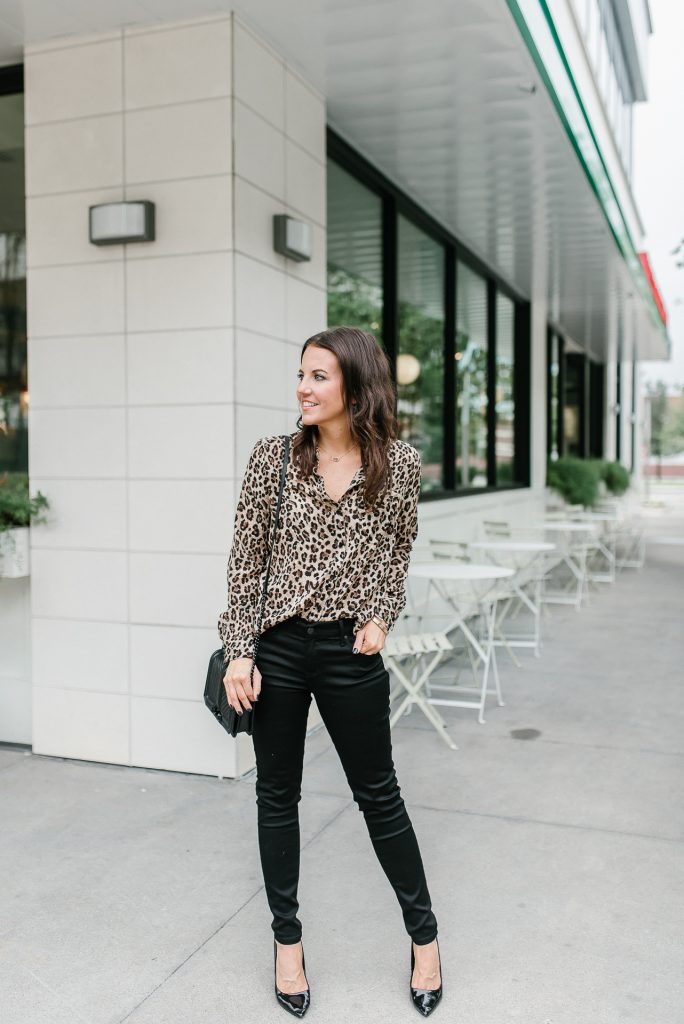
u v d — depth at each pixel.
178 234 3.96
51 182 4.16
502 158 5.67
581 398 16.44
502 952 2.58
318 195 4.74
